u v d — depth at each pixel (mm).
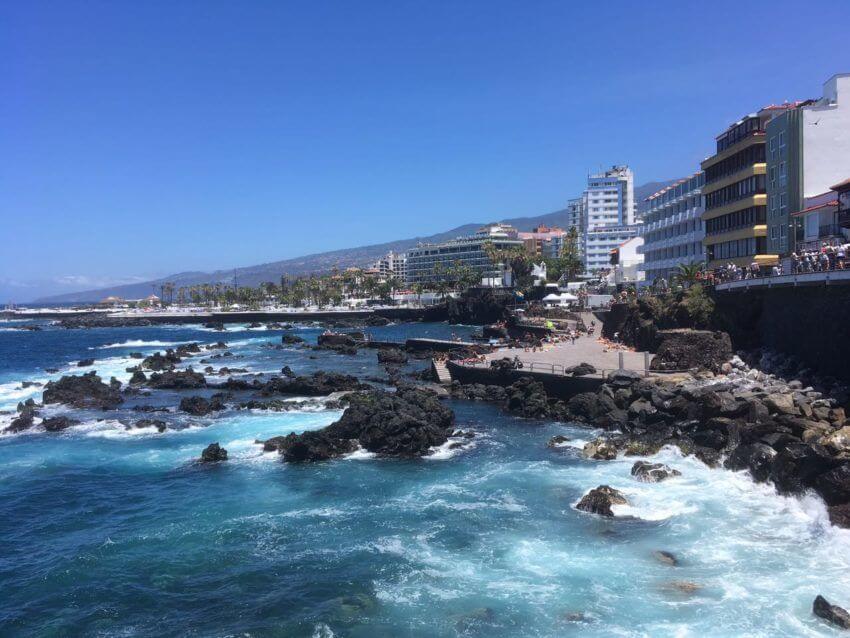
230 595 25969
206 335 169375
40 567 28828
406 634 22844
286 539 30953
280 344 133250
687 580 25484
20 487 39406
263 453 45750
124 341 153250
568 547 28922
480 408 58781
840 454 31375
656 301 73250
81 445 48812
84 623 24344
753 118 77250
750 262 76062
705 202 91750
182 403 60938
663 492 34688
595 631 22438
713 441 40406
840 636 21422
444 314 193125
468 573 26938
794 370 48156
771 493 33344
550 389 57844
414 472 40719
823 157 67688
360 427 46875
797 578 25234
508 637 22344
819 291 46312
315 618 24031
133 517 34281
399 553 29000
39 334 184125
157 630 23766
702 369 54531
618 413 49219
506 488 36938
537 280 187375
